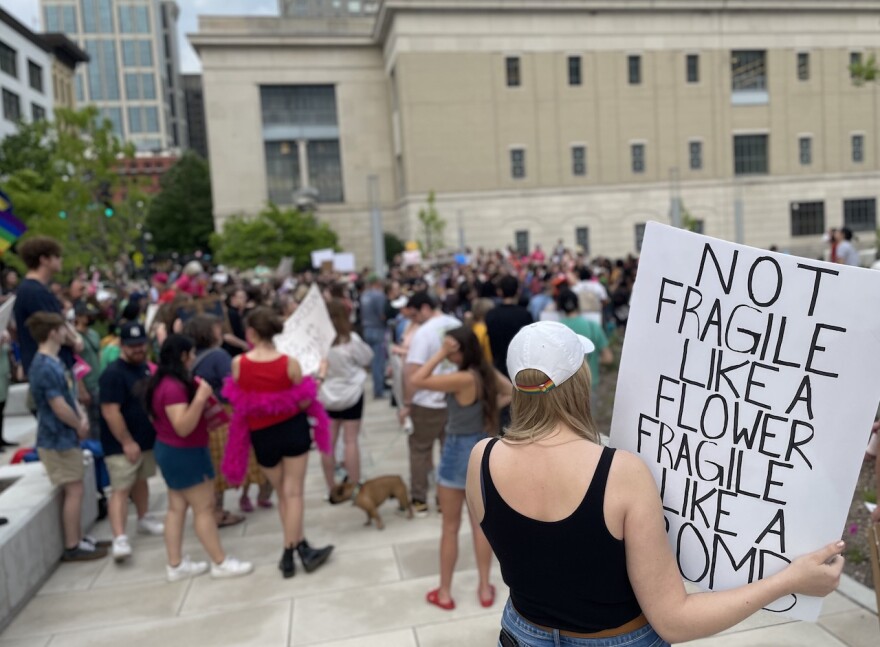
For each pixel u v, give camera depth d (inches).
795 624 149.0
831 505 68.2
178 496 191.0
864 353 65.6
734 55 1696.6
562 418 71.0
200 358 199.5
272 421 186.1
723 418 73.7
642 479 66.3
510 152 1611.7
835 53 1717.5
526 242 1630.2
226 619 169.9
